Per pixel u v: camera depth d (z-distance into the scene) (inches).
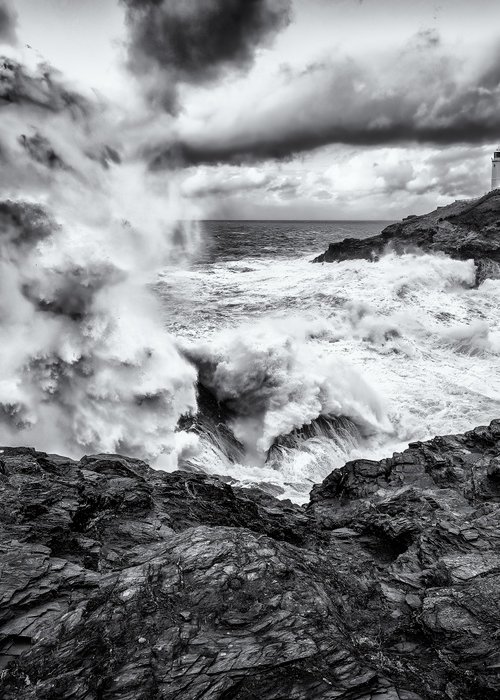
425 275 1648.6
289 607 237.8
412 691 198.5
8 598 241.4
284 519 456.4
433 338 1246.9
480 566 303.4
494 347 1179.9
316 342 1214.3
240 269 2204.7
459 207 2679.6
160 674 194.7
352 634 241.0
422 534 370.0
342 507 543.8
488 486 470.9
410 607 273.6
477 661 219.8
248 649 208.5
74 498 361.4
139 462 531.5
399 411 888.9
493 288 1668.3
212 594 243.9
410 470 567.8
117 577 258.2
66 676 194.1
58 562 275.1
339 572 310.5
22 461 423.5
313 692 188.4
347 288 1560.0
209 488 470.0
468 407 904.9
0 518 321.1
